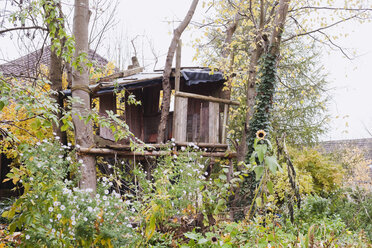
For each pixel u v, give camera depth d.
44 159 3.33
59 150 3.66
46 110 3.11
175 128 8.28
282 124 14.61
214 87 9.87
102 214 3.17
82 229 3.03
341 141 19.31
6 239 3.73
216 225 4.26
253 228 4.19
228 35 12.24
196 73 8.73
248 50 13.72
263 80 9.34
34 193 3.22
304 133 14.26
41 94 3.19
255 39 10.19
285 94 14.30
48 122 3.02
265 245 3.64
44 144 3.47
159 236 4.46
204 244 3.46
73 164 4.12
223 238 3.69
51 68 8.31
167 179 4.93
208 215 4.41
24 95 3.01
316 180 11.81
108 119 4.16
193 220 4.95
